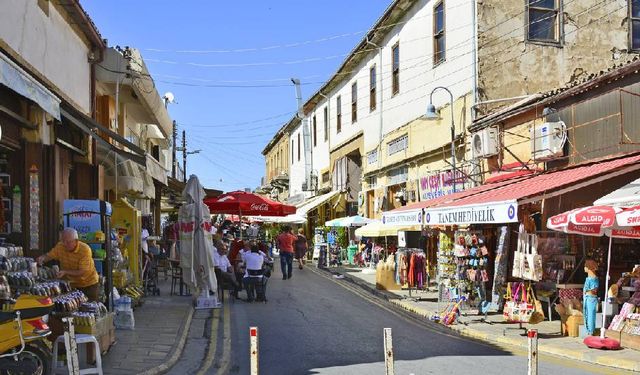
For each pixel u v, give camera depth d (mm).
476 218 11758
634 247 12844
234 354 9773
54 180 11812
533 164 15008
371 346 10297
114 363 8500
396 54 25109
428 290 18172
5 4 9570
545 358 9469
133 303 13500
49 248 11648
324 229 33500
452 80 19531
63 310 7922
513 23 18312
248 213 20531
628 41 19141
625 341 9797
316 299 16922
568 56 18656
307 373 8312
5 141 10516
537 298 12742
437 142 20625
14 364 6656
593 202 10938
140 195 18172
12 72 8297
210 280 14750
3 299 6906
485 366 8688
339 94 34531
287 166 50688
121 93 18109
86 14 13414
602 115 12969
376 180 27922
